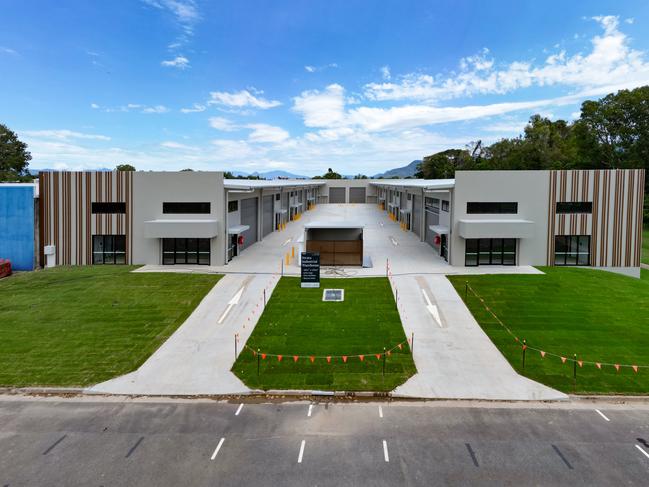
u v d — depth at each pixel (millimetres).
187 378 14398
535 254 27984
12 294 22531
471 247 28031
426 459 10156
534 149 71875
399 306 20672
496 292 22422
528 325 18516
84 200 28578
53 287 23594
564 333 17719
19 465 9977
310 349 16391
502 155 82188
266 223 42562
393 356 15828
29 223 28531
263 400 13156
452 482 9336
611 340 17016
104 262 28938
